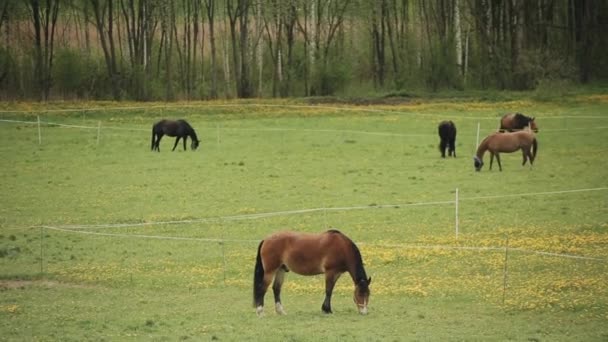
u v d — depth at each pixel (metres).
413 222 33.28
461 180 40.91
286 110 66.75
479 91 80.69
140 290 25.52
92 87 78.38
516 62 82.88
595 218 32.38
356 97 76.25
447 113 65.00
